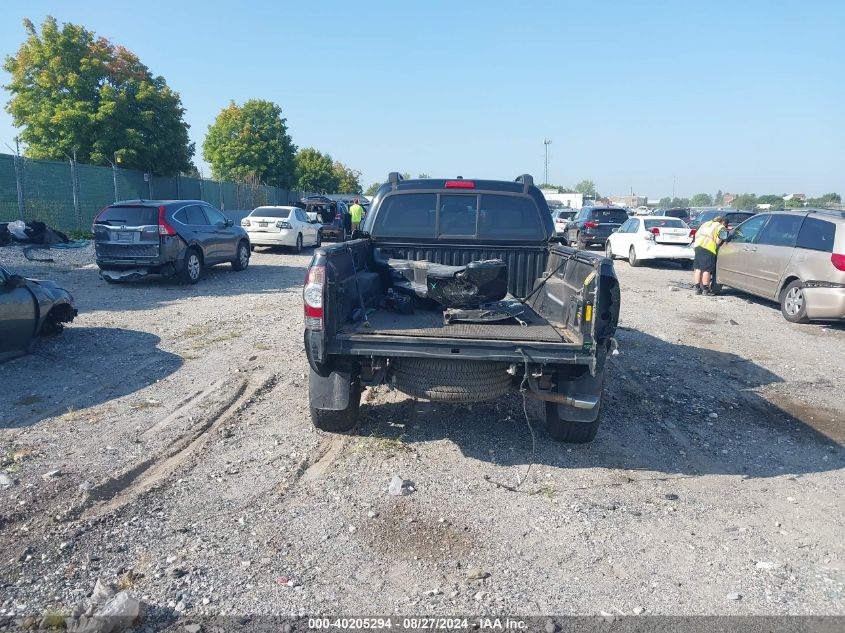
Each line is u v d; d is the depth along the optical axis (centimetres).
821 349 930
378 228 650
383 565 363
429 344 456
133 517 407
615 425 594
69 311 849
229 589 337
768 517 432
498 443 541
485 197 645
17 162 1909
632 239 2062
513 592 341
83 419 569
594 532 405
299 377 707
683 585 351
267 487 452
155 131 3059
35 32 2955
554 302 555
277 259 1977
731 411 652
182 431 548
